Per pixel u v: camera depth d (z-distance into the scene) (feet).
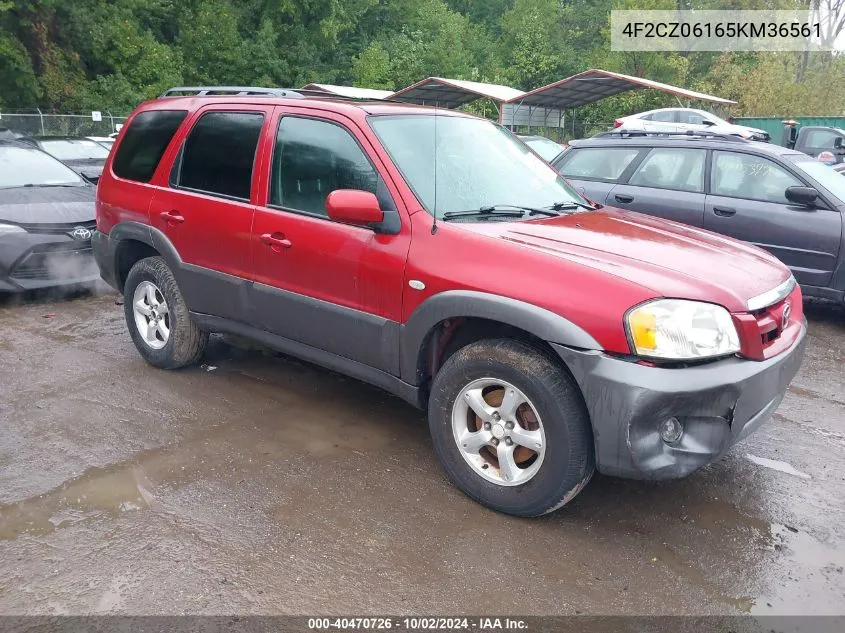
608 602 8.88
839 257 20.88
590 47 170.60
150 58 115.75
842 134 58.44
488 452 11.02
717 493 11.57
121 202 16.29
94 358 17.34
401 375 11.69
